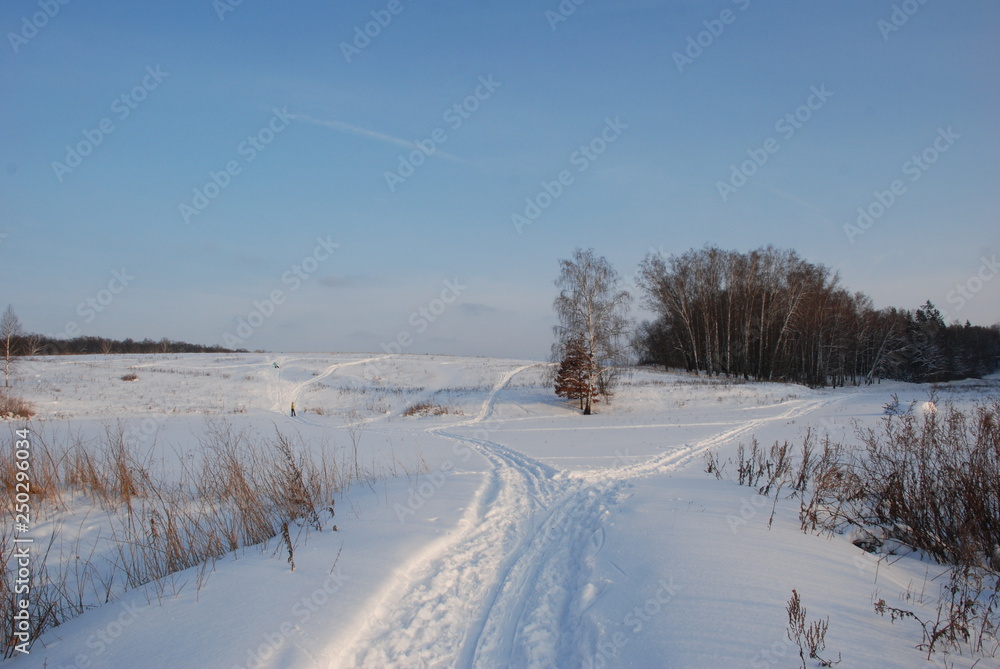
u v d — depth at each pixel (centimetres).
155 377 4719
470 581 543
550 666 387
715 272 4962
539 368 5869
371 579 494
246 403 3919
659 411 3247
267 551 584
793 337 5059
